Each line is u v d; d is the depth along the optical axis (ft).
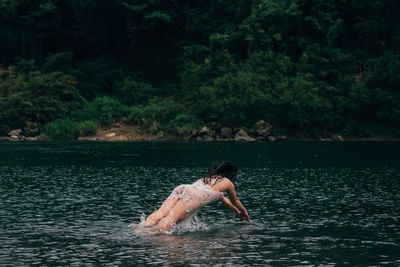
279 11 174.60
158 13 182.50
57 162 88.58
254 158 95.40
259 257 31.24
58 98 167.73
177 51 190.49
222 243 34.65
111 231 38.04
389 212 45.62
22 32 193.98
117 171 75.87
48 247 33.55
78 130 156.66
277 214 44.75
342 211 46.11
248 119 156.04
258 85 160.15
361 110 158.30
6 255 31.73
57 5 196.34
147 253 32.09
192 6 193.77
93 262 30.22
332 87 161.38
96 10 190.90
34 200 51.75
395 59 161.99
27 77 174.19
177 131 155.22
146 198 52.90
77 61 193.06
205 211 46.16
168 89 180.96
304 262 30.25
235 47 178.70
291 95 155.33
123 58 196.24
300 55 175.01
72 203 49.96
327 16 174.60
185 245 34.09
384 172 74.59
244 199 52.54
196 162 87.97
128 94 177.37
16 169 78.59
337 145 129.29
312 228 39.29
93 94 179.52
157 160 91.61
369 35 173.58
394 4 169.58
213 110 157.17
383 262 30.30
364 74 164.45
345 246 33.88
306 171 75.77
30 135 157.69
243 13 185.68
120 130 159.12
